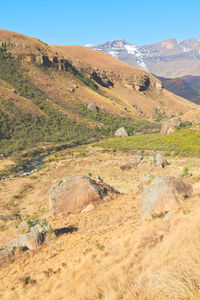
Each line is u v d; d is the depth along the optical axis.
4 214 23.67
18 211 26.09
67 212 19.80
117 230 11.80
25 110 84.06
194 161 40.66
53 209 20.53
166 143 64.38
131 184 33.91
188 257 3.73
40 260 11.12
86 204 20.11
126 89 198.75
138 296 3.50
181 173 19.50
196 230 5.84
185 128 79.94
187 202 10.98
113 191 22.88
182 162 42.84
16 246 13.15
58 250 11.75
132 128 111.75
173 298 2.81
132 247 7.79
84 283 6.04
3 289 8.92
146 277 4.11
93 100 129.12
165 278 3.31
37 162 54.59
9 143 64.69
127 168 42.66
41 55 129.62
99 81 188.25
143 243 7.57
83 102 120.62
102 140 86.88
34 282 8.52
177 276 3.16
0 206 27.55
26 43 135.62
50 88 115.62
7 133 69.06
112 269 6.27
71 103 113.44
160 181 12.65
